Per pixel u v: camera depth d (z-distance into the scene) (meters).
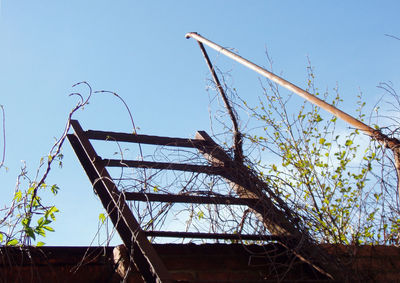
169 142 4.06
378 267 3.11
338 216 4.78
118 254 2.92
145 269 2.70
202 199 3.33
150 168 3.45
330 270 2.89
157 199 3.23
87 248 3.09
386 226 3.38
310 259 2.96
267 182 3.60
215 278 2.98
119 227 3.00
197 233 3.05
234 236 3.11
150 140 4.01
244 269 3.07
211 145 4.11
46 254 3.01
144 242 2.70
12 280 2.90
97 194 3.30
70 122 3.77
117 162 3.55
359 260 3.10
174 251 3.01
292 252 3.05
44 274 2.98
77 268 3.00
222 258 3.07
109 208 3.17
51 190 3.51
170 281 2.44
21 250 2.98
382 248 3.20
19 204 3.38
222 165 3.73
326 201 4.41
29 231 3.16
